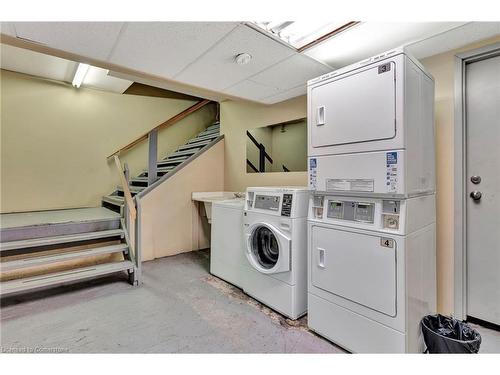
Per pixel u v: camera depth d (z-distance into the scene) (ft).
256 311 7.77
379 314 5.41
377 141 5.41
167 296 8.75
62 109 13.47
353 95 5.79
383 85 5.31
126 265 9.68
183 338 6.45
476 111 7.04
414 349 5.44
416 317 5.57
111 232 10.47
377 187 5.41
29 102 12.67
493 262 6.85
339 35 6.38
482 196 6.98
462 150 7.07
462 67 7.07
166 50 6.80
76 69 11.79
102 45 6.47
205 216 14.49
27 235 9.31
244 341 6.34
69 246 10.28
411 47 6.98
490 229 6.89
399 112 5.10
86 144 14.14
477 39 6.61
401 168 5.09
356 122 5.74
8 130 12.24
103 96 14.60
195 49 6.76
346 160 5.93
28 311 7.71
